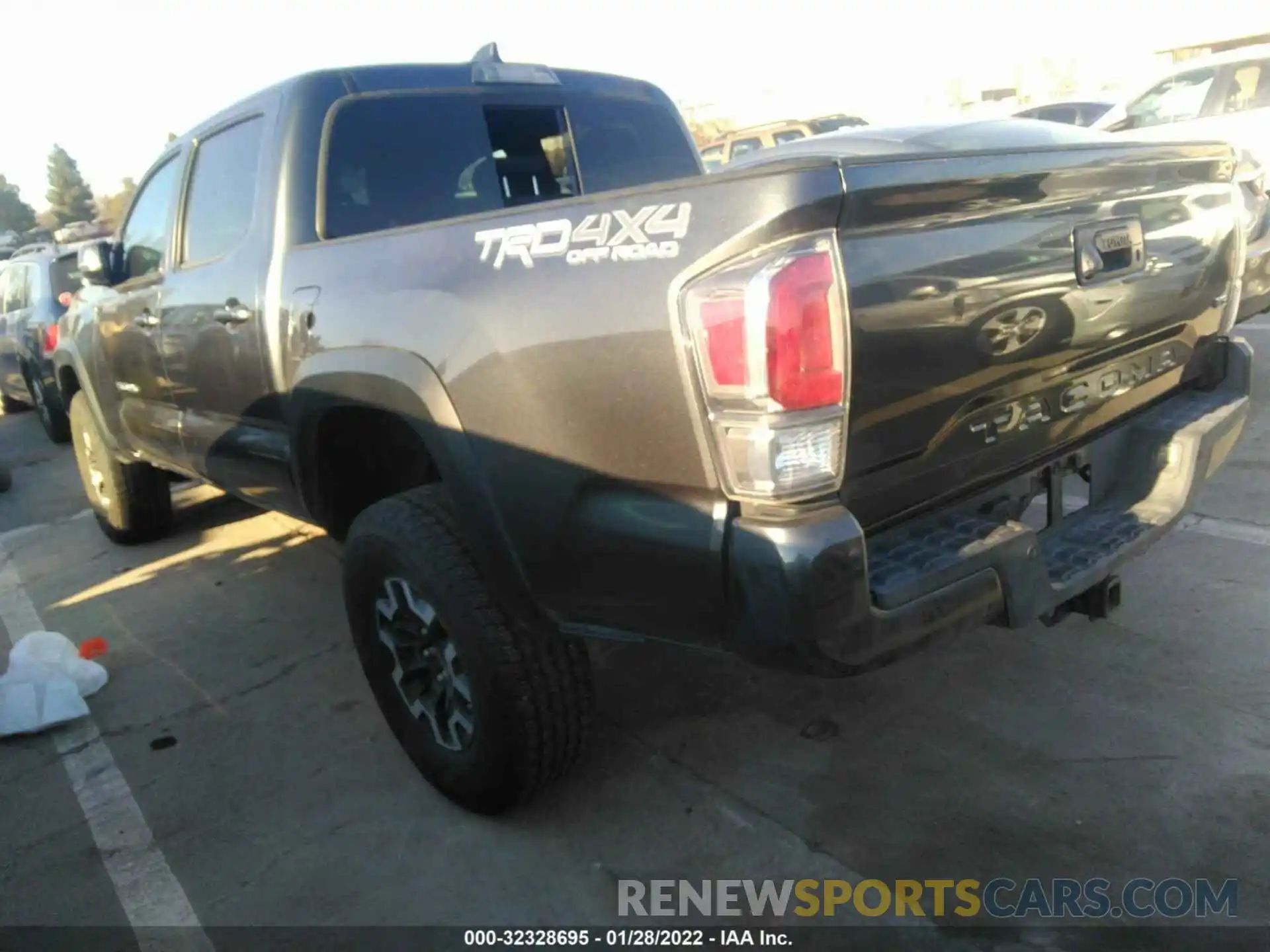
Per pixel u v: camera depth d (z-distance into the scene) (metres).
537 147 3.87
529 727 2.60
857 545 1.96
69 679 3.78
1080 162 2.33
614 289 2.08
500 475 2.38
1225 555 3.95
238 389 3.54
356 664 3.95
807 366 1.87
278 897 2.68
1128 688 3.18
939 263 2.08
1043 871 2.49
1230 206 2.93
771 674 3.48
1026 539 2.27
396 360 2.58
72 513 6.71
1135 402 2.82
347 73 3.45
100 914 2.68
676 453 2.05
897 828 2.69
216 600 4.74
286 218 3.25
